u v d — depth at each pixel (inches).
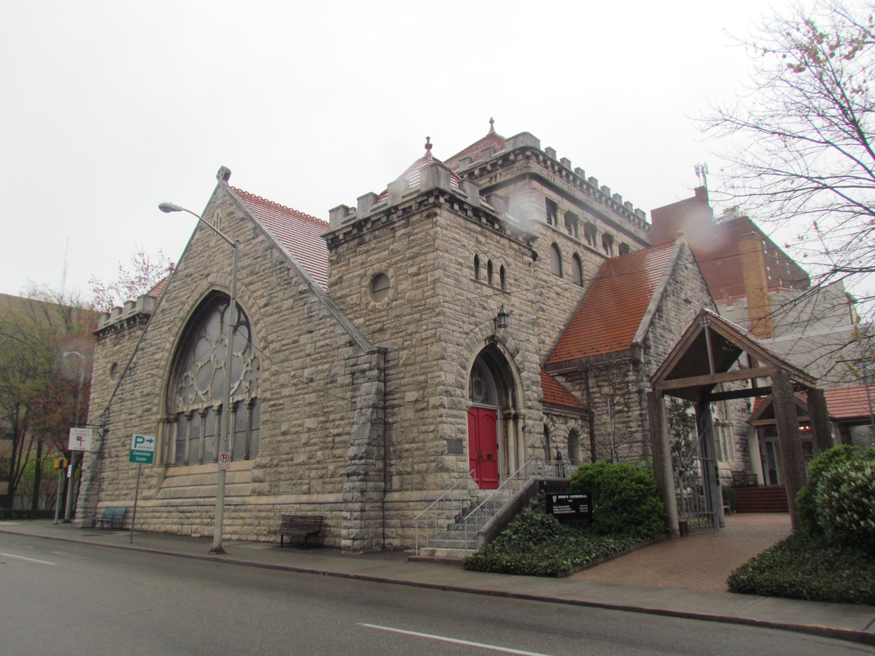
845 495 460.4
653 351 1006.4
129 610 378.9
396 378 757.3
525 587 467.2
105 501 1171.9
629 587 462.9
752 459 1295.5
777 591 415.5
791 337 1283.2
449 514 669.3
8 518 1571.1
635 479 673.0
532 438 824.3
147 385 1139.9
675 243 1238.9
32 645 296.4
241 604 400.2
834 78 473.7
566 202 1255.5
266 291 936.3
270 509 832.3
